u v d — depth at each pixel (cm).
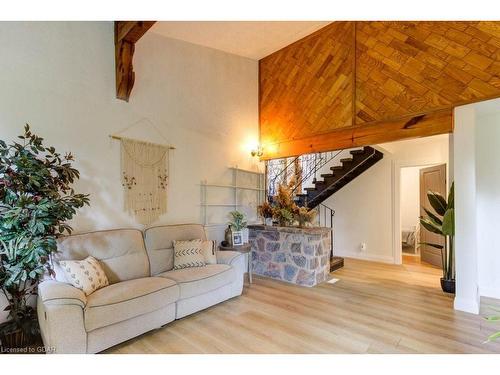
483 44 321
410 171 791
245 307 338
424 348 240
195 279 308
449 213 375
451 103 340
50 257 253
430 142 531
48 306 208
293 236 445
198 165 445
